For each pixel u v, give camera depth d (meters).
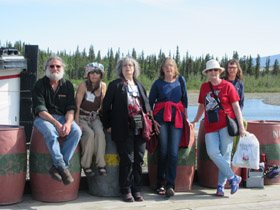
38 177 4.36
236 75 5.46
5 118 7.27
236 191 4.93
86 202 4.45
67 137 4.26
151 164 5.17
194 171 5.39
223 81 4.91
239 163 4.97
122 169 4.53
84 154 4.51
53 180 4.32
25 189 4.78
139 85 4.67
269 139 5.52
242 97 5.41
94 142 4.53
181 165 5.08
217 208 4.34
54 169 4.16
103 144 4.55
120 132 4.44
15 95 7.53
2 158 4.12
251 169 5.34
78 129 4.27
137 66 4.70
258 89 69.88
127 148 4.49
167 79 4.94
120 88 4.49
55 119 4.29
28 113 7.77
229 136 4.84
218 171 5.28
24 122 7.77
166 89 4.86
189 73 79.62
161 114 4.82
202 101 5.11
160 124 4.82
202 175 5.46
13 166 4.19
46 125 4.16
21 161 4.28
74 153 4.42
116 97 4.48
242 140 5.00
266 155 5.50
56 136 4.15
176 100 4.86
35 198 4.48
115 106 4.48
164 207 4.32
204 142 5.41
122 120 4.45
